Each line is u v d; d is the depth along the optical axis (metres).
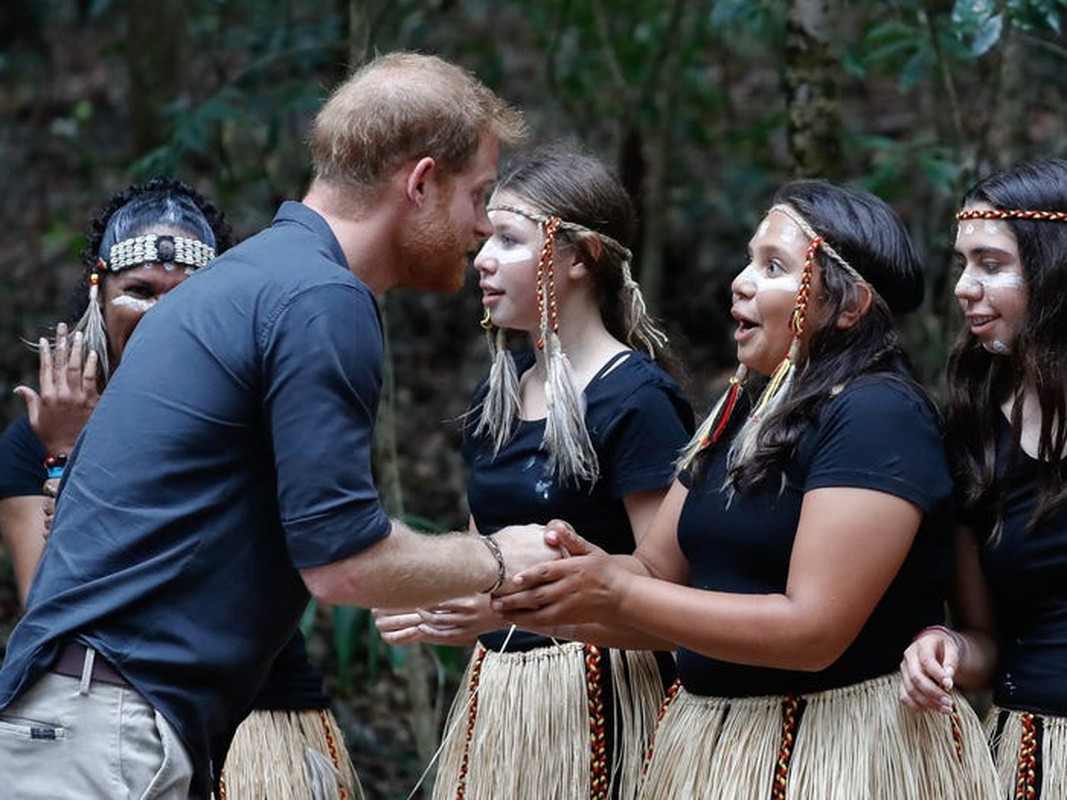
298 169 14.64
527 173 6.73
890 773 5.73
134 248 6.59
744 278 5.95
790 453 5.74
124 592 5.32
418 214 5.60
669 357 7.09
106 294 6.66
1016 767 5.88
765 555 5.81
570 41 16.48
